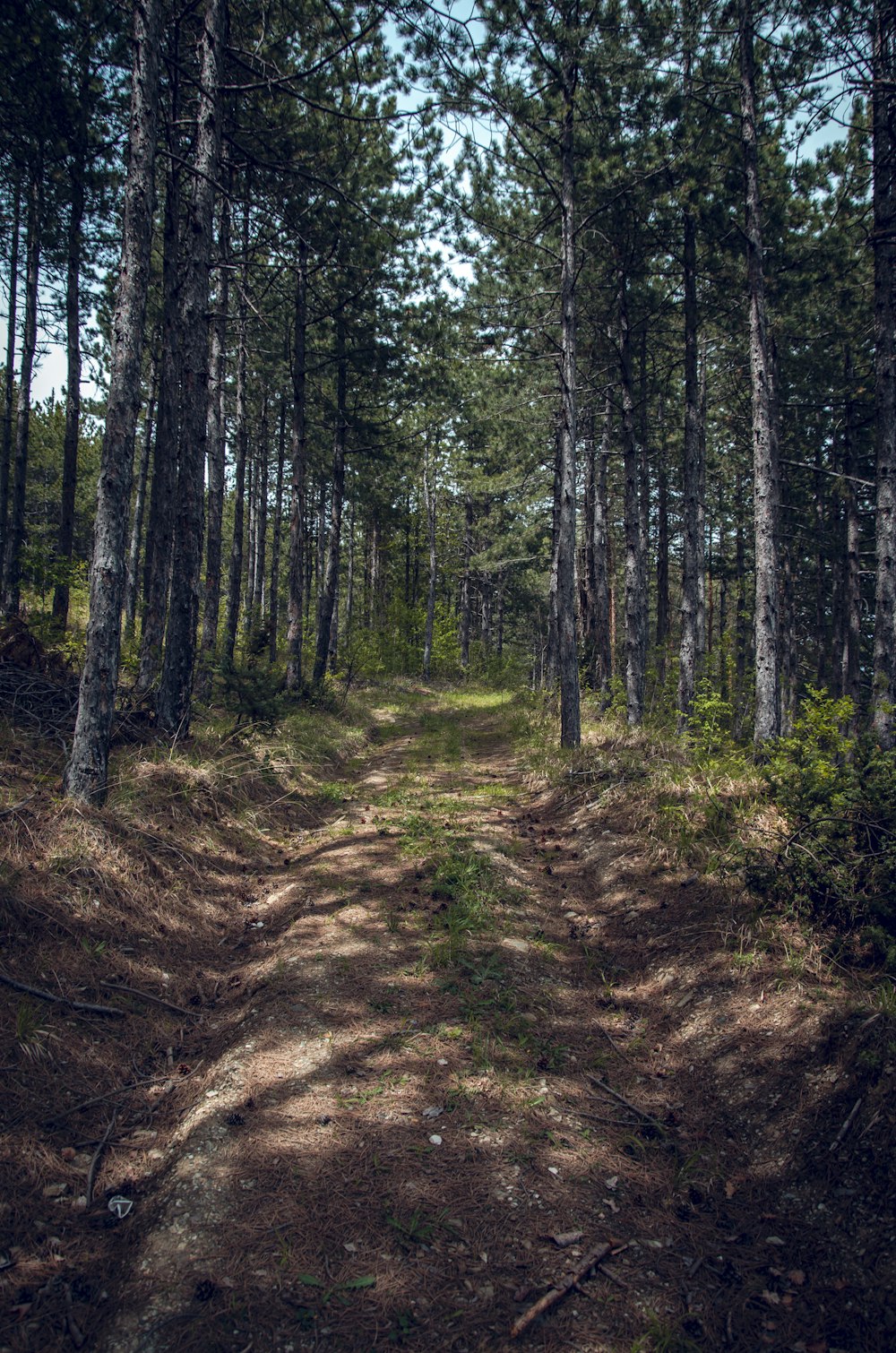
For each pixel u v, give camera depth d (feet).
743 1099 11.88
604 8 33.53
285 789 29.66
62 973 13.43
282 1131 10.71
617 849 22.12
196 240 27.81
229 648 53.11
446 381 57.57
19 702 23.38
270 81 27.20
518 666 115.34
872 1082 10.85
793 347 54.95
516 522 81.76
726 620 121.39
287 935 17.22
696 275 42.45
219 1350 7.48
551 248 44.37
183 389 27.86
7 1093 10.66
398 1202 9.65
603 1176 10.50
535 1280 8.67
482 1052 12.89
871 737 17.48
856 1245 9.10
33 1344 7.49
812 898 15.35
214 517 45.91
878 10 31.01
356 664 82.89
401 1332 7.86
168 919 16.81
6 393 50.83
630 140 37.50
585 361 54.34
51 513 109.91
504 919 18.38
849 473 60.70
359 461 80.07
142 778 21.89
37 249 47.26
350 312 52.75
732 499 82.23
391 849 23.50
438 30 25.79
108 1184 9.87
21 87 35.29
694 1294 8.68
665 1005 14.82
